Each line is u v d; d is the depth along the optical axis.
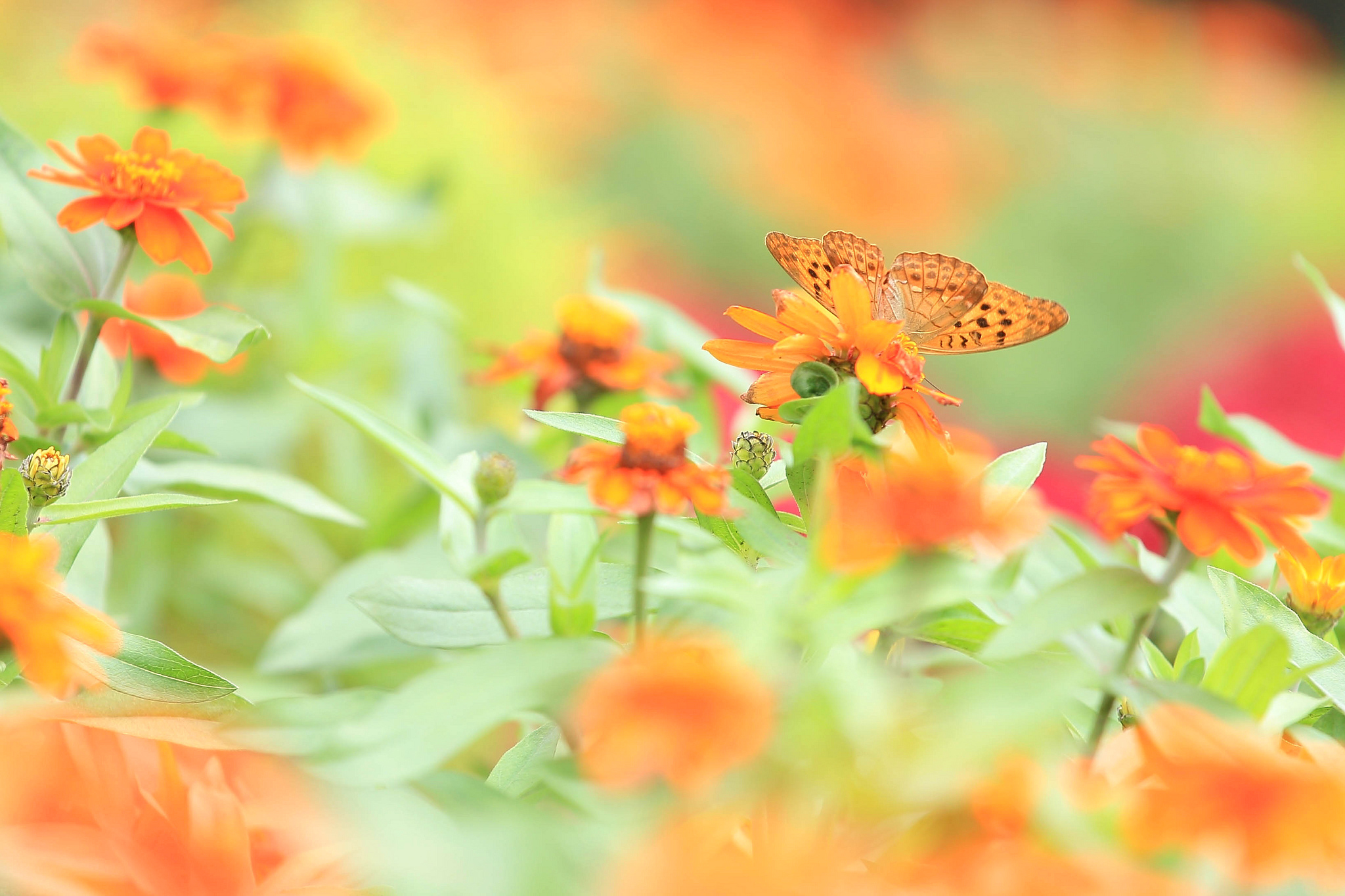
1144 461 1.05
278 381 1.73
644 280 3.16
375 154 2.21
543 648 1.04
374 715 1.03
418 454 1.07
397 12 3.31
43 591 1.04
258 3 2.72
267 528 1.62
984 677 1.03
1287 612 1.09
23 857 1.04
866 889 1.03
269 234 2.01
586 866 1.02
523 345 1.31
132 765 1.08
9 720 1.06
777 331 1.09
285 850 1.07
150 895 1.04
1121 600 1.04
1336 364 3.30
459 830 1.02
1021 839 1.03
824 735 1.02
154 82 1.57
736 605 1.03
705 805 1.02
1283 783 1.00
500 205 2.23
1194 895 1.02
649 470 1.05
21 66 2.17
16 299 1.54
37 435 1.16
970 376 4.41
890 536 1.03
